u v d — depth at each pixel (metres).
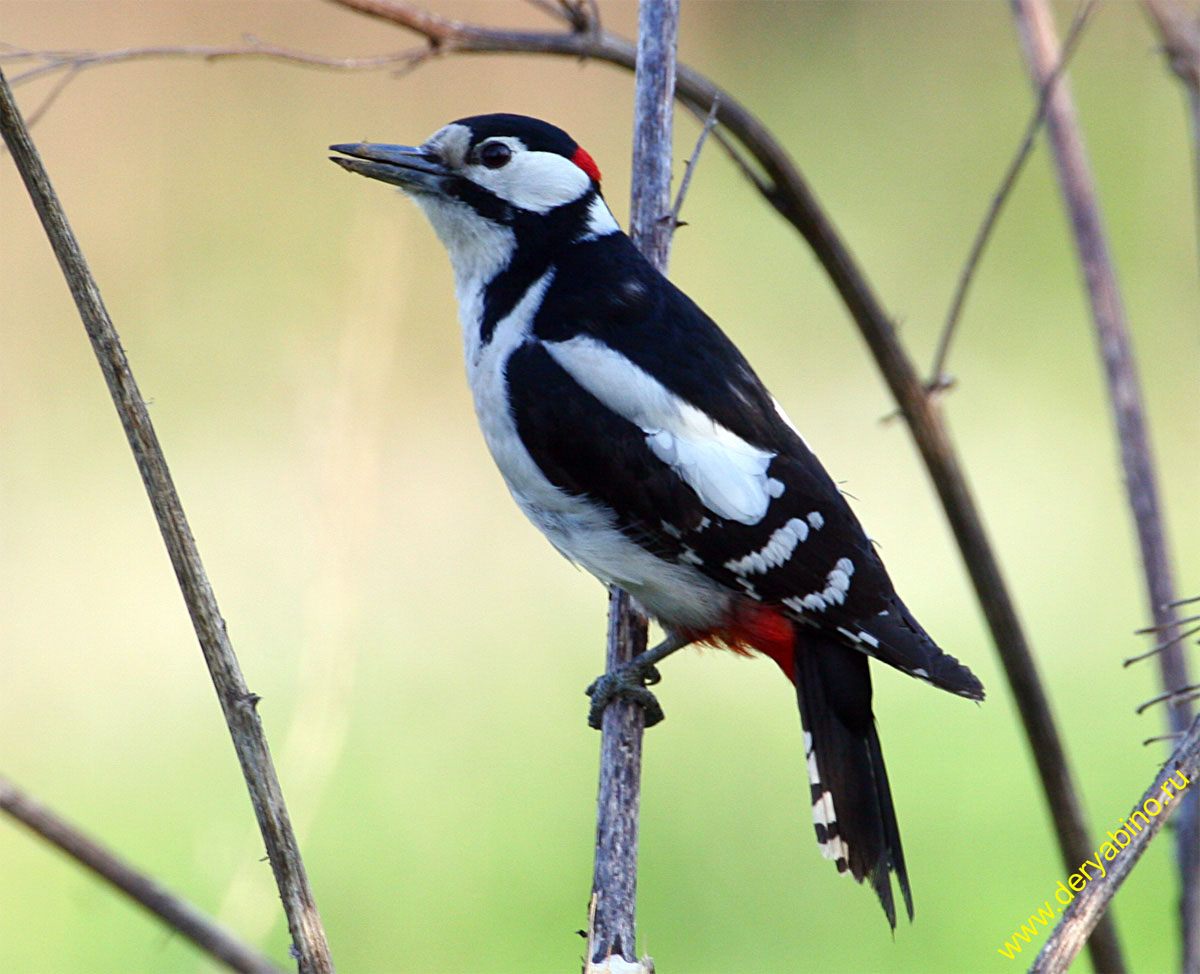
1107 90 19.12
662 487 6.23
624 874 5.47
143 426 4.17
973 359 16.66
